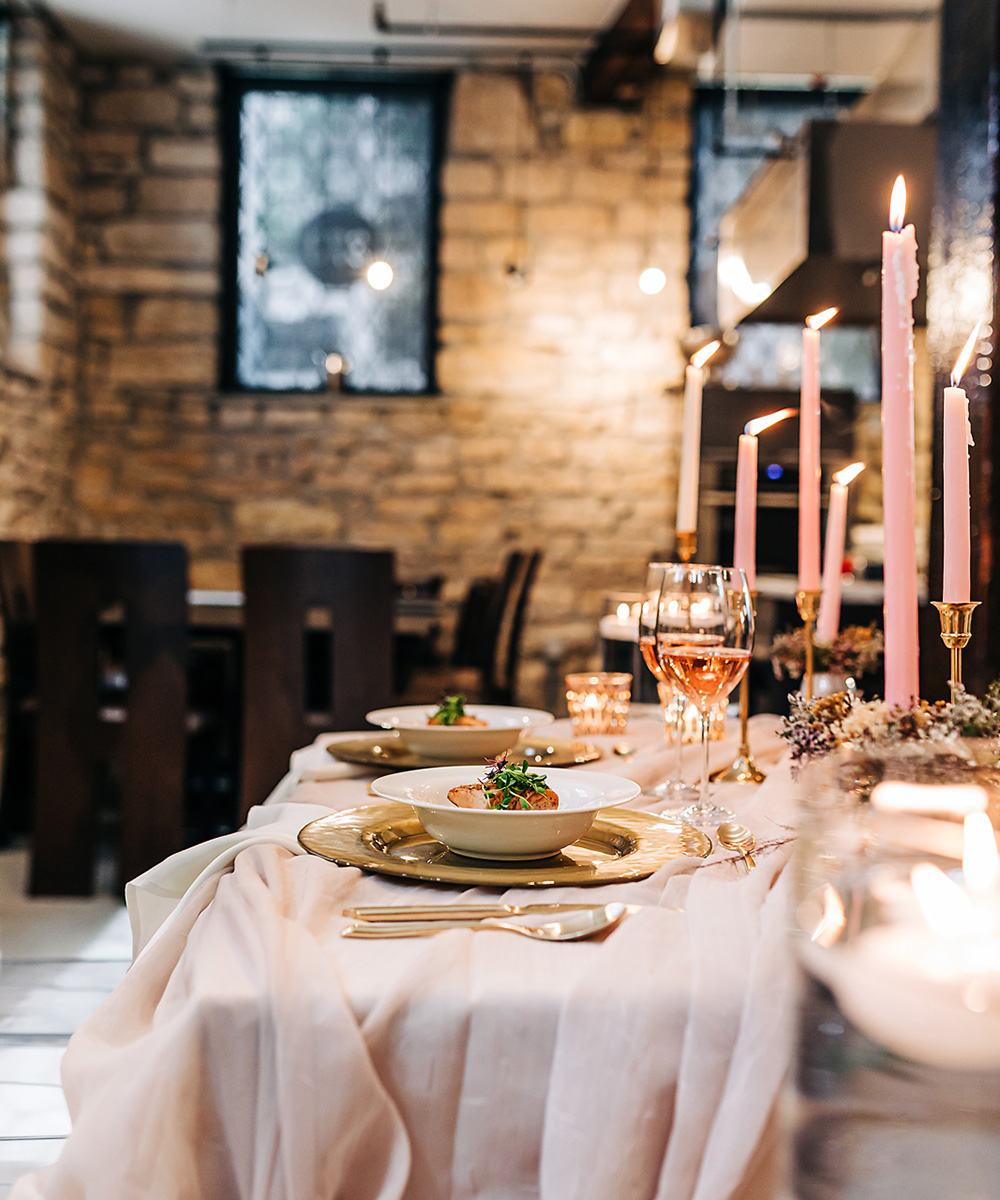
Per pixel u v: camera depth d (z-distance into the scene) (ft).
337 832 2.61
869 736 2.11
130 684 9.42
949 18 6.92
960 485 2.57
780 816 2.75
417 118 19.16
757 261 14.15
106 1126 1.64
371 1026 1.69
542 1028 1.71
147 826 9.45
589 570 19.07
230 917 2.00
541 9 16.96
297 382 19.25
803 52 17.35
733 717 5.32
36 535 16.85
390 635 9.18
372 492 18.92
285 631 9.10
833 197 12.03
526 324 18.93
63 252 17.78
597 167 18.90
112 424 18.69
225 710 11.90
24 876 10.45
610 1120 1.66
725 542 17.93
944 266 6.98
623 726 4.66
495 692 12.72
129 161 18.61
